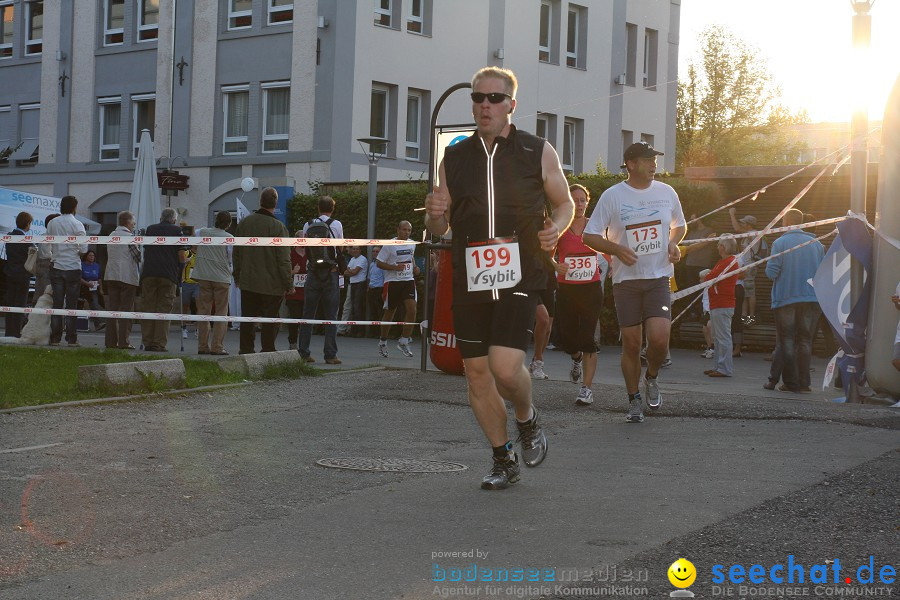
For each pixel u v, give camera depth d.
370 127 36.12
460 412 11.34
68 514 6.42
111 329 19.20
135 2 39.34
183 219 37.91
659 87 48.56
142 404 11.59
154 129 39.00
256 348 20.59
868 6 13.61
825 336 23.19
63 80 41.06
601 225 10.70
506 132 7.20
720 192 26.48
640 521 6.38
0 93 42.97
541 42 43.12
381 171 36.50
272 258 16.59
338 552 5.66
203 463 8.16
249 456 8.52
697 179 26.52
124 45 39.53
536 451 7.68
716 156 64.75
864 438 9.72
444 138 14.65
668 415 11.41
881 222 13.29
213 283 18.27
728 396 12.95
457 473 7.90
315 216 29.80
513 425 10.40
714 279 17.12
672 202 10.77
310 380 14.12
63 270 19.81
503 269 7.00
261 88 36.56
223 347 19.86
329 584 5.09
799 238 15.13
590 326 12.04
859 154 13.70
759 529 6.20
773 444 9.39
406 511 6.62
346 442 9.31
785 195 25.89
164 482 7.41
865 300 13.47
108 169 39.88
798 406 11.89
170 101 38.25
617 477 7.80
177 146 38.16
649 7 47.75
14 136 42.66
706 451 9.02
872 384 13.29
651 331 10.76
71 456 8.33
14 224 27.73
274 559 5.52
